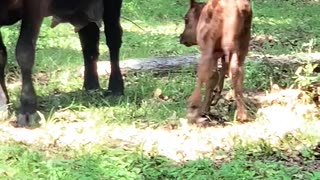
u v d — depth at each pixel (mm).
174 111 10039
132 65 12242
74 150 8555
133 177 7797
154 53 13914
